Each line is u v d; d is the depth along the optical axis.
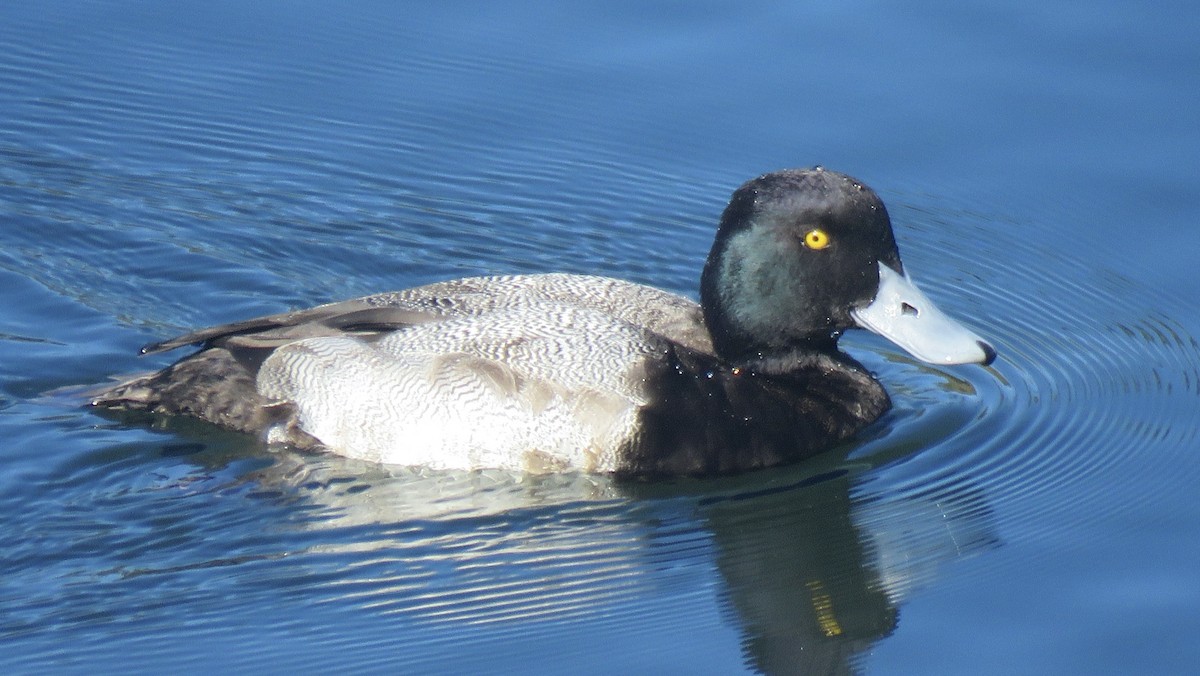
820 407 11.24
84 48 17.05
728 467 10.75
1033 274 13.88
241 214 14.70
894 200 14.74
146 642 8.85
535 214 15.03
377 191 15.27
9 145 15.50
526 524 10.17
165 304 13.14
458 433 10.37
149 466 10.57
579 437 10.36
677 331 11.19
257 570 9.57
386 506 10.23
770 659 8.92
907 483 10.87
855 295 10.91
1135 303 13.39
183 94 16.45
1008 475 11.00
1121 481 10.88
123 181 15.13
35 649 8.76
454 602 9.33
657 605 9.43
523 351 10.51
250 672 8.65
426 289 11.41
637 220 14.93
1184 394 12.12
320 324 10.89
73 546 9.74
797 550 10.11
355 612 9.19
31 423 11.02
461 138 15.95
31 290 13.07
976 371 12.63
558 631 9.11
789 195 10.77
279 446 10.72
